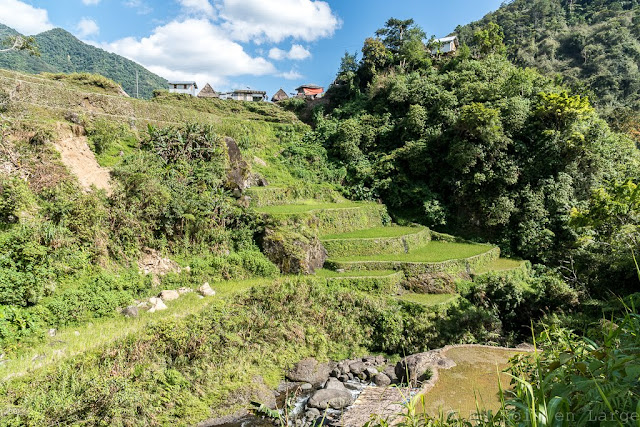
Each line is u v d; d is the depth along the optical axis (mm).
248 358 17594
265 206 29766
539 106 32312
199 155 26219
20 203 16812
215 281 22031
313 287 22469
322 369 18859
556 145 31016
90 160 21906
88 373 12633
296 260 24031
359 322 21766
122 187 21297
